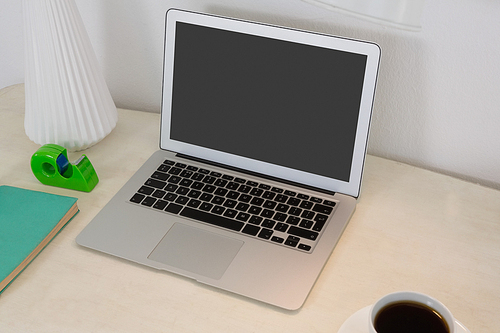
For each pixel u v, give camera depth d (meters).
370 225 0.76
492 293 0.66
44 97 0.84
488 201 0.81
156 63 1.01
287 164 0.82
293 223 0.75
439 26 0.77
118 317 0.64
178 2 0.92
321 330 0.62
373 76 0.72
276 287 0.66
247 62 0.80
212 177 0.84
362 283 0.68
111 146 0.94
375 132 0.91
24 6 0.78
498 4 0.72
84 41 0.84
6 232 0.73
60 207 0.77
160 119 0.94
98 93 0.88
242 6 0.88
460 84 0.80
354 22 0.82
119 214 0.78
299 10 0.84
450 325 0.51
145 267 0.71
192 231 0.74
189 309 0.65
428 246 0.73
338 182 0.79
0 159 0.91
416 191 0.83
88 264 0.71
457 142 0.86
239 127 0.83
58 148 0.82
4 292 0.67
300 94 0.78
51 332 0.62
